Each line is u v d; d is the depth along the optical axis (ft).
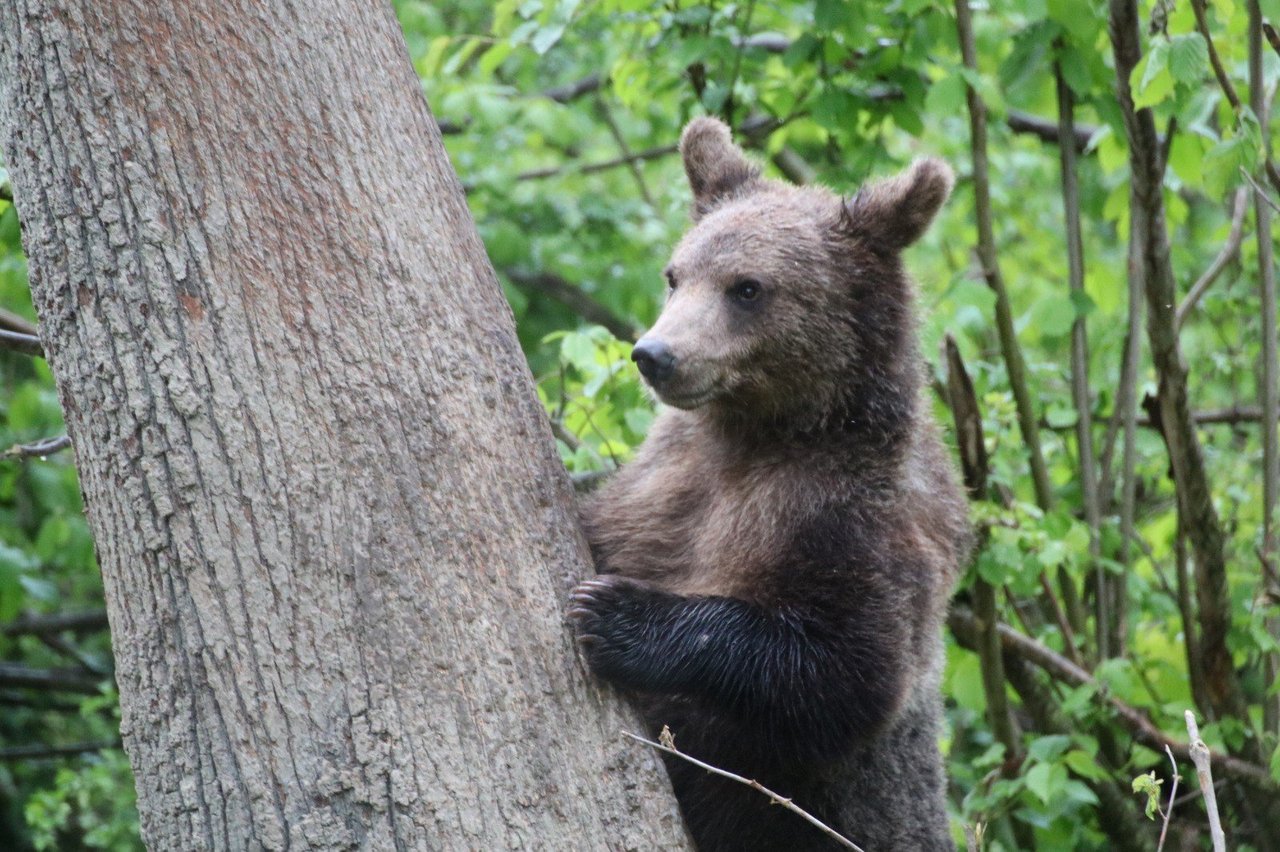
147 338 19.52
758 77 45.75
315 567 19.52
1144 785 19.76
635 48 47.73
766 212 28.71
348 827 19.11
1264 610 36.83
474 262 22.20
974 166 39.88
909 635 25.75
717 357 27.22
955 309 38.55
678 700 26.61
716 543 27.35
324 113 20.68
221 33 20.07
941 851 29.81
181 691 19.43
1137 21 33.40
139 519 19.57
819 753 24.82
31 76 19.88
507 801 19.84
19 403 52.95
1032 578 36.63
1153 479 46.55
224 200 19.77
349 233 20.51
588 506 29.66
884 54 42.39
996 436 39.45
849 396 27.76
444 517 20.38
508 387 21.88
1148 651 44.21
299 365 19.81
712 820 27.09
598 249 67.56
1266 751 38.17
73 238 19.74
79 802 50.78
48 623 56.90
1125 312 49.67
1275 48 31.48
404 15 61.00
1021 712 45.70
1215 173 31.14
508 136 61.82
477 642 20.22
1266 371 37.04
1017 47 39.70
